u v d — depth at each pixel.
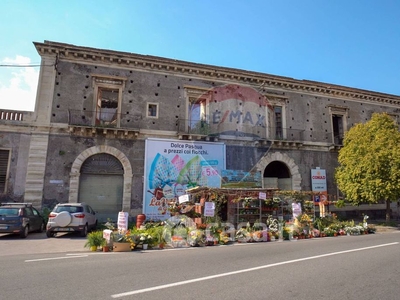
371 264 5.97
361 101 22.98
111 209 15.48
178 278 4.85
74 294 3.99
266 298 3.83
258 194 11.80
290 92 20.66
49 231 11.23
